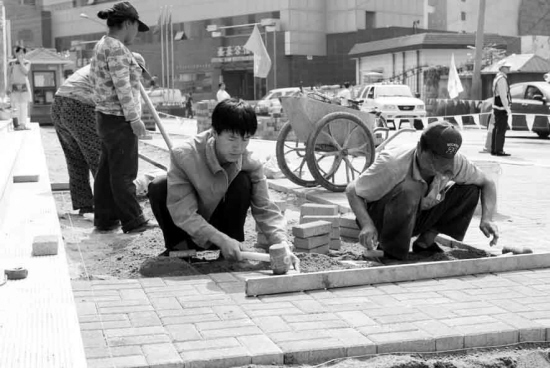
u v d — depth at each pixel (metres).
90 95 7.22
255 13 55.59
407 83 39.81
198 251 5.59
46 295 3.84
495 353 3.62
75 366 2.88
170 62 59.69
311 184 9.48
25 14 70.12
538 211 7.71
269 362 3.35
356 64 49.28
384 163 5.12
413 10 57.62
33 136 15.91
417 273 4.72
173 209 5.04
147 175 8.43
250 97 56.97
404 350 3.53
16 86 18.45
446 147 4.88
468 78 35.47
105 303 4.16
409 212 5.17
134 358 3.30
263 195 5.31
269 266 5.06
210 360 3.28
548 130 21.27
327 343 3.50
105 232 6.68
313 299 4.27
